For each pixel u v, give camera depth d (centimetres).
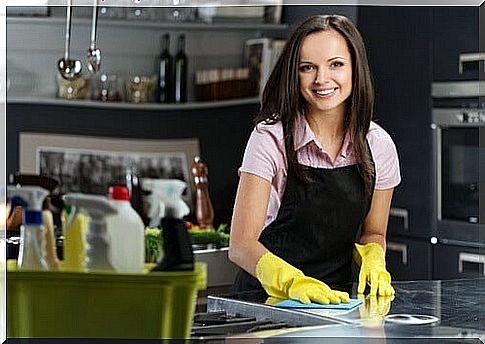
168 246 117
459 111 346
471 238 341
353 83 204
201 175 389
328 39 202
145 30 423
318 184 201
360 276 179
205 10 420
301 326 144
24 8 398
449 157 350
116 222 115
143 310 114
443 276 352
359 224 205
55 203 292
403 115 368
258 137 198
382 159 209
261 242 203
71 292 114
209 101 419
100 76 411
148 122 423
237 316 150
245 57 432
